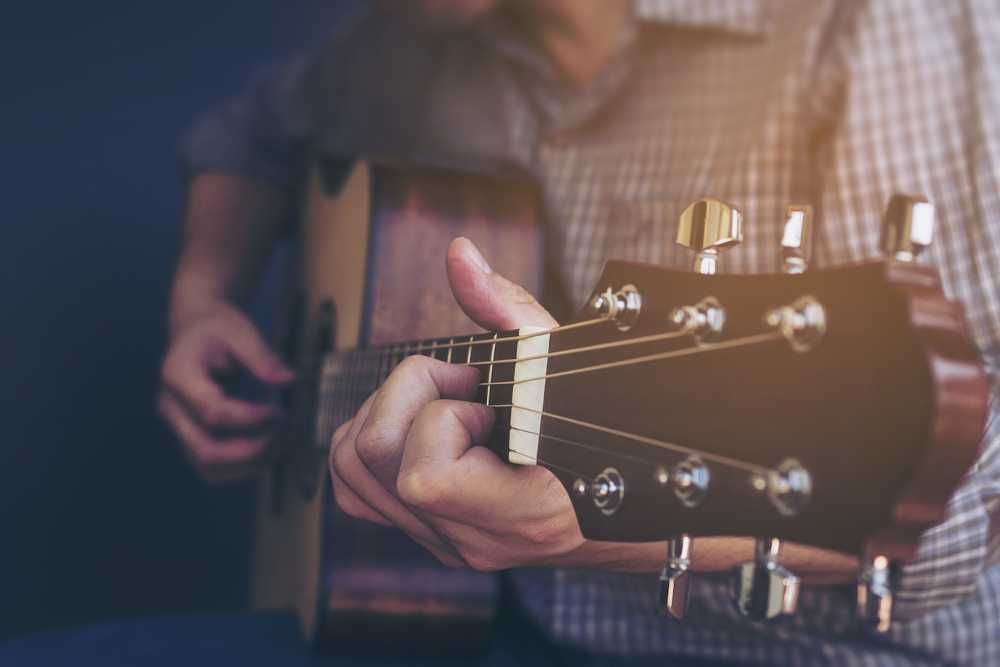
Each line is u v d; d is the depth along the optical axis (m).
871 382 0.52
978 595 0.83
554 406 0.64
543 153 1.07
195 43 1.76
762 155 0.92
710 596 0.85
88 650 0.89
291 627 0.94
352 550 0.87
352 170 0.97
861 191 0.87
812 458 0.54
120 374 1.75
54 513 1.72
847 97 0.88
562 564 0.70
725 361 0.57
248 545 1.79
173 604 1.78
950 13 0.87
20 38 1.70
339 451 0.70
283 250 1.69
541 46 1.07
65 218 1.72
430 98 1.18
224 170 1.34
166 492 1.78
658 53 1.02
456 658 0.89
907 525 0.51
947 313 0.52
